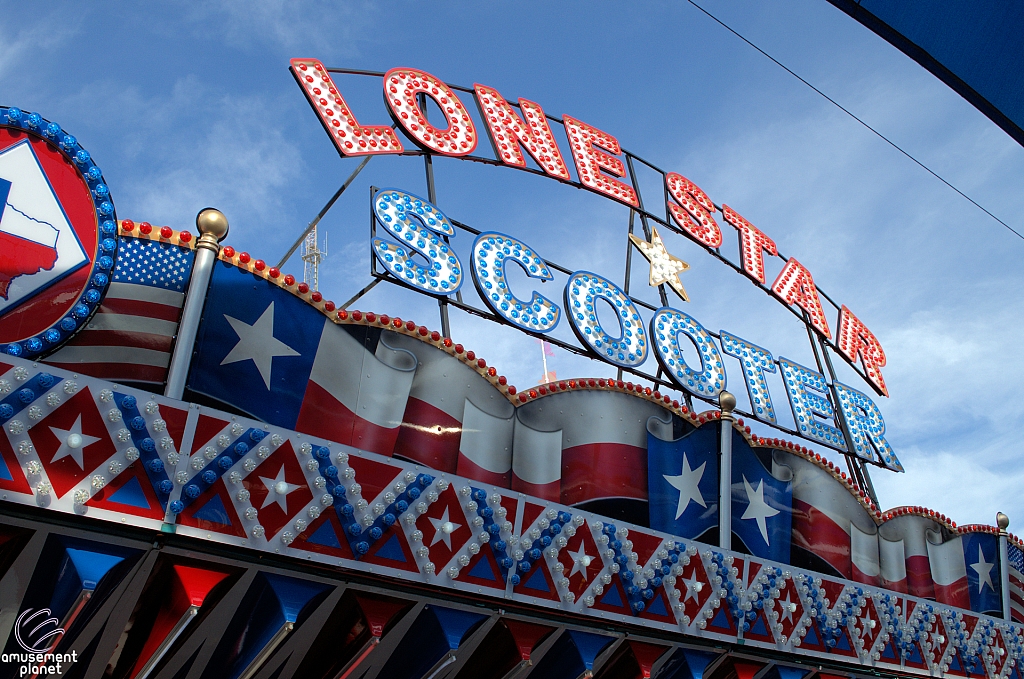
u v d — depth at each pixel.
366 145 20.28
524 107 25.05
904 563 21.00
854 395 26.30
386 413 14.11
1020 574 23.28
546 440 16.19
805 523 19.12
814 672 18.33
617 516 16.31
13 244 11.18
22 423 10.08
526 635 14.27
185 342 11.98
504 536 14.09
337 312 14.03
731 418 18.58
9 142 11.49
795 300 28.38
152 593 11.48
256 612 12.03
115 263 11.89
